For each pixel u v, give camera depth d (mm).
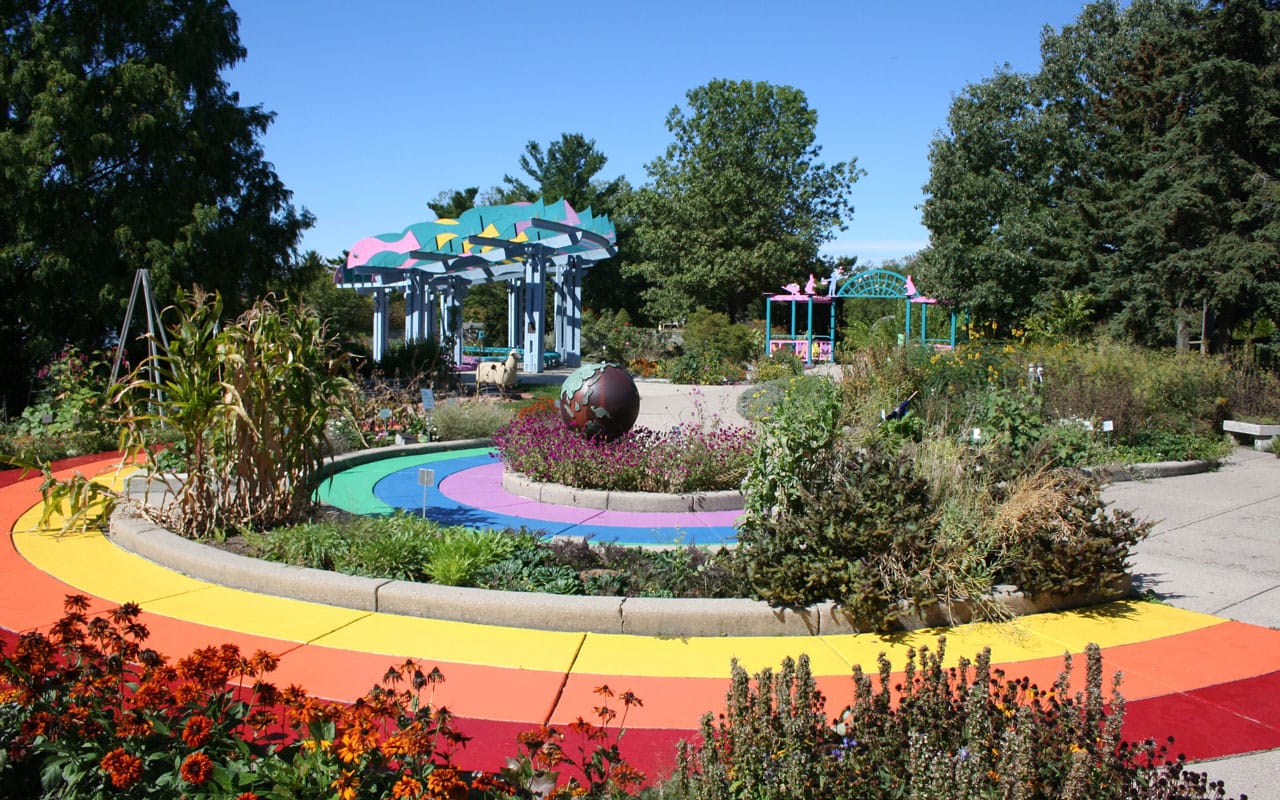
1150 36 24656
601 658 4609
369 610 5297
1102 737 2732
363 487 9938
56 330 19156
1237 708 4062
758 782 2695
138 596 5555
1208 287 19844
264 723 2904
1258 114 19797
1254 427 13484
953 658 4664
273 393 6988
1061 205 29547
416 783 2514
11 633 4871
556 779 2846
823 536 5199
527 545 6414
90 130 17828
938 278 31188
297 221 22656
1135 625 5230
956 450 6270
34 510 8250
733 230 44812
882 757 2686
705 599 5109
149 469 7109
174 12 20391
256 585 5648
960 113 31547
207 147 19875
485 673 4391
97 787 2729
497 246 24828
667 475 9086
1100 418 11695
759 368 27203
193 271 19031
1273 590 5961
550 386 23547
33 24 18219
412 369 21859
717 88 45969
